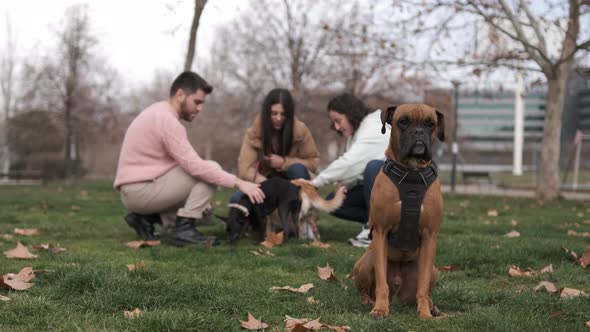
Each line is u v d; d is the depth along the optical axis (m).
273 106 5.96
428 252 3.14
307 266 4.44
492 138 80.31
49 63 21.20
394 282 3.38
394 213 3.08
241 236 5.84
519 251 4.95
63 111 21.56
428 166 3.11
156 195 5.41
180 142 5.37
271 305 3.25
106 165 35.44
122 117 25.31
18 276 3.58
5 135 26.25
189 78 5.54
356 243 5.61
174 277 3.75
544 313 3.15
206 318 2.78
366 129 5.66
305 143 6.28
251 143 6.19
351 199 5.86
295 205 5.73
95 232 6.27
